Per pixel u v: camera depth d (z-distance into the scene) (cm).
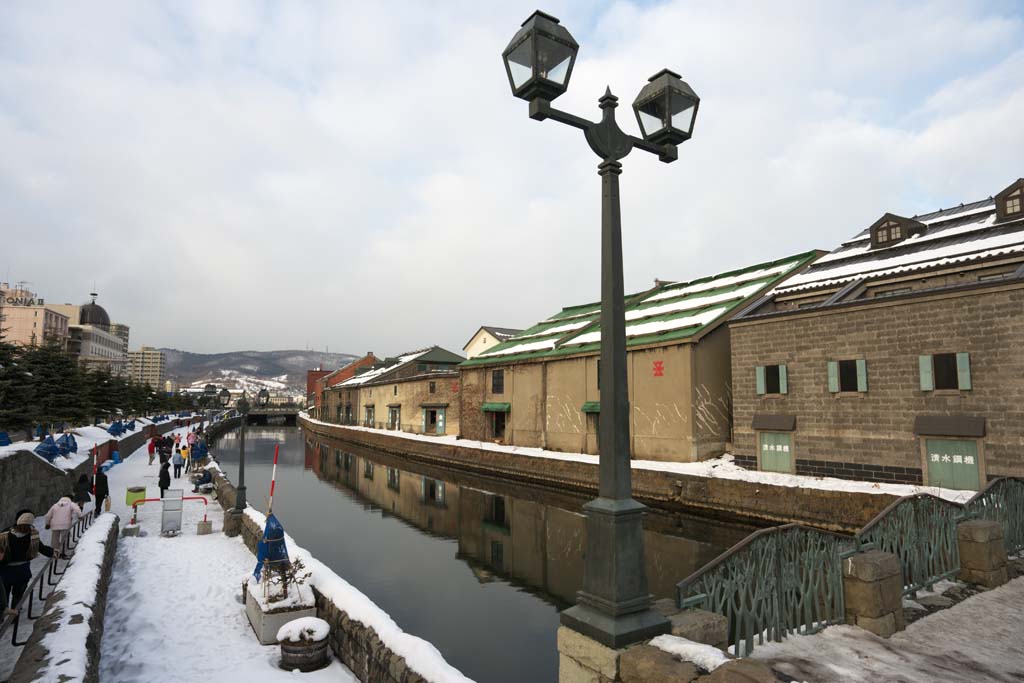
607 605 448
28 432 2867
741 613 520
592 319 4031
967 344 1722
